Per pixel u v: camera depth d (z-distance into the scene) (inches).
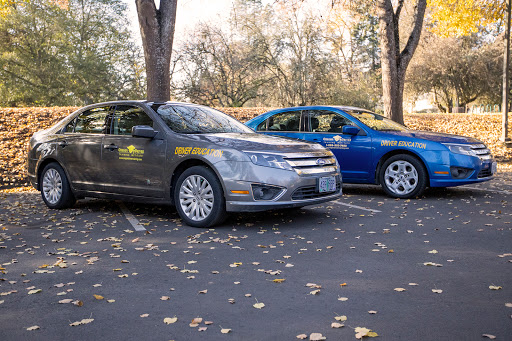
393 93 639.8
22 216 283.3
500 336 109.3
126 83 1462.8
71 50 1475.1
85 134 288.2
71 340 111.7
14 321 123.9
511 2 697.6
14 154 534.3
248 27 1291.8
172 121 260.4
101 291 146.1
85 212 292.2
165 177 248.8
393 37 635.5
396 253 185.3
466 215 263.1
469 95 1846.7
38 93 1465.3
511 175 488.7
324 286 146.9
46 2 1425.9
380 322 118.4
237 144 235.1
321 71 1295.5
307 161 237.3
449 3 792.3
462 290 141.0
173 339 111.3
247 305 132.0
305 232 225.1
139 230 235.0
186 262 177.3
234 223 248.2
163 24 560.7
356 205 303.3
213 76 1309.1
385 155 338.0
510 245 194.7
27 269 171.6
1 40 1422.2
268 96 1392.7
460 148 317.1
